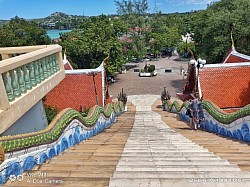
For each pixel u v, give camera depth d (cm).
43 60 816
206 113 1188
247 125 782
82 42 3603
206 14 3384
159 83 3888
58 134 641
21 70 651
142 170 450
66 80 2038
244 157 561
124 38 5138
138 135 1057
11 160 421
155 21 6581
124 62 3991
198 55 3225
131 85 3847
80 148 714
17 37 2425
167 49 6481
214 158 554
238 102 1936
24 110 632
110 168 461
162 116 2009
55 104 1953
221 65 2022
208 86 1973
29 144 490
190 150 670
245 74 2014
